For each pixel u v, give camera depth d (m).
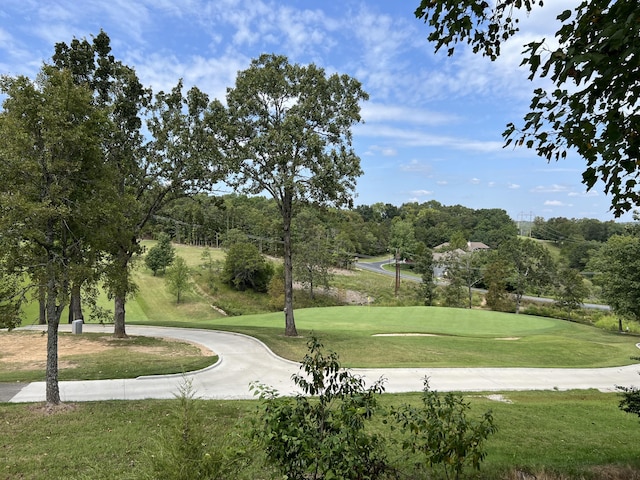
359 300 58.25
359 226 102.06
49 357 9.97
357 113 20.27
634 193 4.36
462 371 15.98
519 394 12.89
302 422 3.91
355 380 4.31
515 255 54.47
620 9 3.38
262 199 103.00
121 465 6.61
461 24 4.56
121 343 19.73
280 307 53.28
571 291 49.28
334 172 19.55
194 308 49.69
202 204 23.81
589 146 3.99
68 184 9.31
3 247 8.62
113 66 18.91
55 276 9.26
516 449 7.59
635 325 38.97
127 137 19.31
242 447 3.91
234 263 56.09
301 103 20.27
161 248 59.53
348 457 3.68
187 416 3.92
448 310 38.56
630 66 3.36
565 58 3.58
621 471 5.80
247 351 18.23
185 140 19.91
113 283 10.61
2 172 8.60
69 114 9.35
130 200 10.83
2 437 7.91
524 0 4.60
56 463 6.73
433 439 4.35
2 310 8.99
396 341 21.70
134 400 10.70
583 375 16.44
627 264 33.81
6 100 8.93
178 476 3.52
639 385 15.05
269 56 20.31
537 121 4.12
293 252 57.09
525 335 28.69
